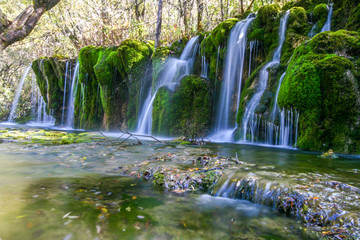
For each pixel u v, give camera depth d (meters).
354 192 2.46
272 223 2.18
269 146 6.18
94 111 12.80
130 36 14.98
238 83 8.33
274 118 6.43
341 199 2.29
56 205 2.49
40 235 1.90
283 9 8.73
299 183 2.70
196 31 13.48
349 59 5.41
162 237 1.92
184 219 2.25
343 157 4.54
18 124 16.31
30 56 21.28
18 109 17.77
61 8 18.38
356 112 5.00
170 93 8.93
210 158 4.15
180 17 15.27
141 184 3.27
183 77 9.20
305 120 5.53
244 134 7.16
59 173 3.80
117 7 16.20
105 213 2.34
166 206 2.55
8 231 1.94
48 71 15.23
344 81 5.02
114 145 6.40
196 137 7.54
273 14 7.88
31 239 1.84
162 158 4.40
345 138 5.08
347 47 5.51
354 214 2.01
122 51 10.88
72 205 2.50
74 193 2.88
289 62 6.62
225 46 8.70
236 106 8.23
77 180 3.42
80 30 17.38
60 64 15.00
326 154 4.67
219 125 8.51
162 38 16.02
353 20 6.34
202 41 9.66
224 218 2.28
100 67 11.47
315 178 2.91
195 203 2.64
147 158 4.59
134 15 17.27
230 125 8.23
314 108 5.37
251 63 8.16
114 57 11.34
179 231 2.03
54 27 19.53
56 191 2.94
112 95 11.53
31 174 3.73
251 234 2.00
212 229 2.08
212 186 3.03
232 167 3.52
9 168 4.09
